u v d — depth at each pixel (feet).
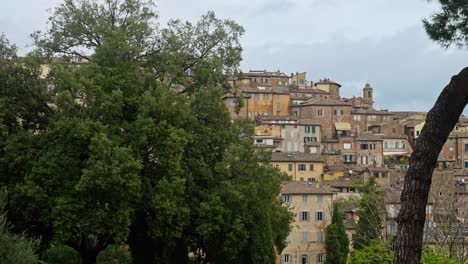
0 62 135.13
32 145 127.85
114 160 119.14
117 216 121.49
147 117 129.29
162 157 127.65
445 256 98.94
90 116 128.36
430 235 116.16
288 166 371.15
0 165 126.00
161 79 142.61
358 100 568.41
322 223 275.18
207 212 131.23
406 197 57.16
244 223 138.92
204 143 137.90
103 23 136.56
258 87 500.74
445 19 57.31
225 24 152.25
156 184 128.36
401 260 56.29
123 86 132.05
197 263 158.40
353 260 117.08
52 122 127.34
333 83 591.78
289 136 444.14
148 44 144.05
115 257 152.46
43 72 157.07
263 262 145.59
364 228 188.14
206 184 139.03
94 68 131.23
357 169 394.93
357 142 454.81
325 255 262.67
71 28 140.05
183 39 149.28
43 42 141.79
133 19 142.92
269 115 470.80
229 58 151.43
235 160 136.87
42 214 123.95
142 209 129.18
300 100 522.06
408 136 470.39
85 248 137.59
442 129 57.16
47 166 123.95
